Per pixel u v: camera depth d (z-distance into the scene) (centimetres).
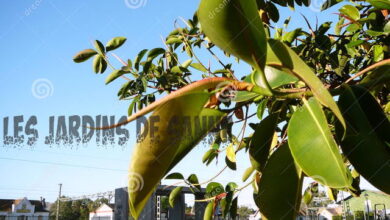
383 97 186
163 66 297
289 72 102
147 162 92
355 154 109
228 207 224
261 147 138
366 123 112
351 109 115
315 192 307
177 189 255
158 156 92
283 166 125
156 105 91
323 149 99
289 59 99
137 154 92
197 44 288
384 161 106
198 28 275
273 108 185
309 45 231
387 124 111
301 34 242
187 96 94
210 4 89
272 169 125
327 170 96
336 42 228
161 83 261
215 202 232
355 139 111
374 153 108
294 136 104
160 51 267
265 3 238
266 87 102
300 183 122
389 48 194
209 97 98
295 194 121
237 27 92
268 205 121
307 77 95
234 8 89
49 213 4859
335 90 122
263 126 139
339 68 218
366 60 228
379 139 110
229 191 225
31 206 4722
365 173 106
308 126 104
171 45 281
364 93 118
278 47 101
